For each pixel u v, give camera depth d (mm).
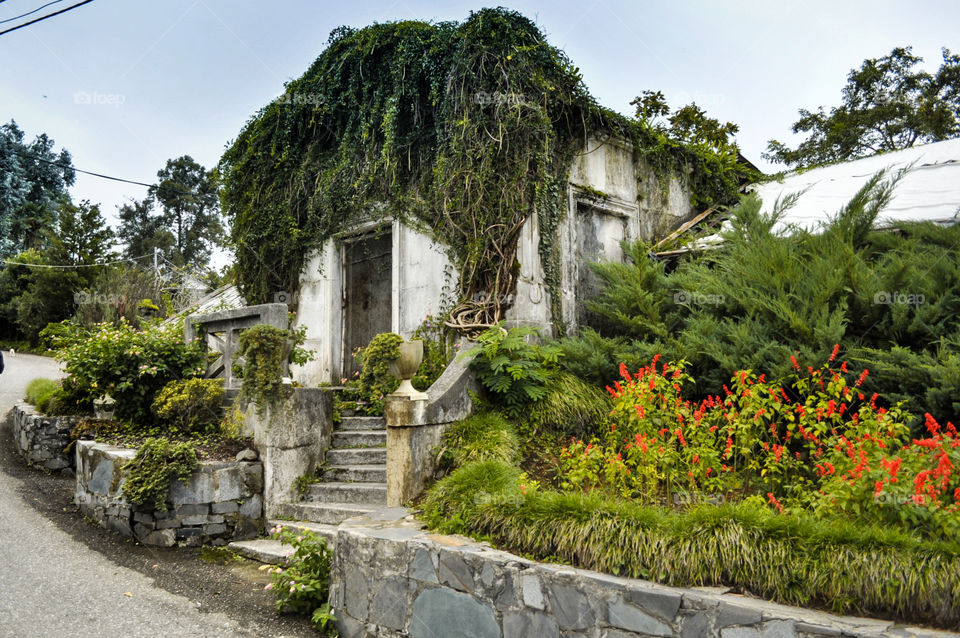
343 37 8398
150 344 6902
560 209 7297
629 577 3051
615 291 6910
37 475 7414
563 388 5902
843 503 3139
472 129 6730
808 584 2775
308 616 3896
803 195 8305
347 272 8648
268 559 4762
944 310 4828
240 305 10008
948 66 16234
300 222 8836
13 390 12898
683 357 5715
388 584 3582
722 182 9336
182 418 6336
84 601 3875
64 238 22297
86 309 17391
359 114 8078
